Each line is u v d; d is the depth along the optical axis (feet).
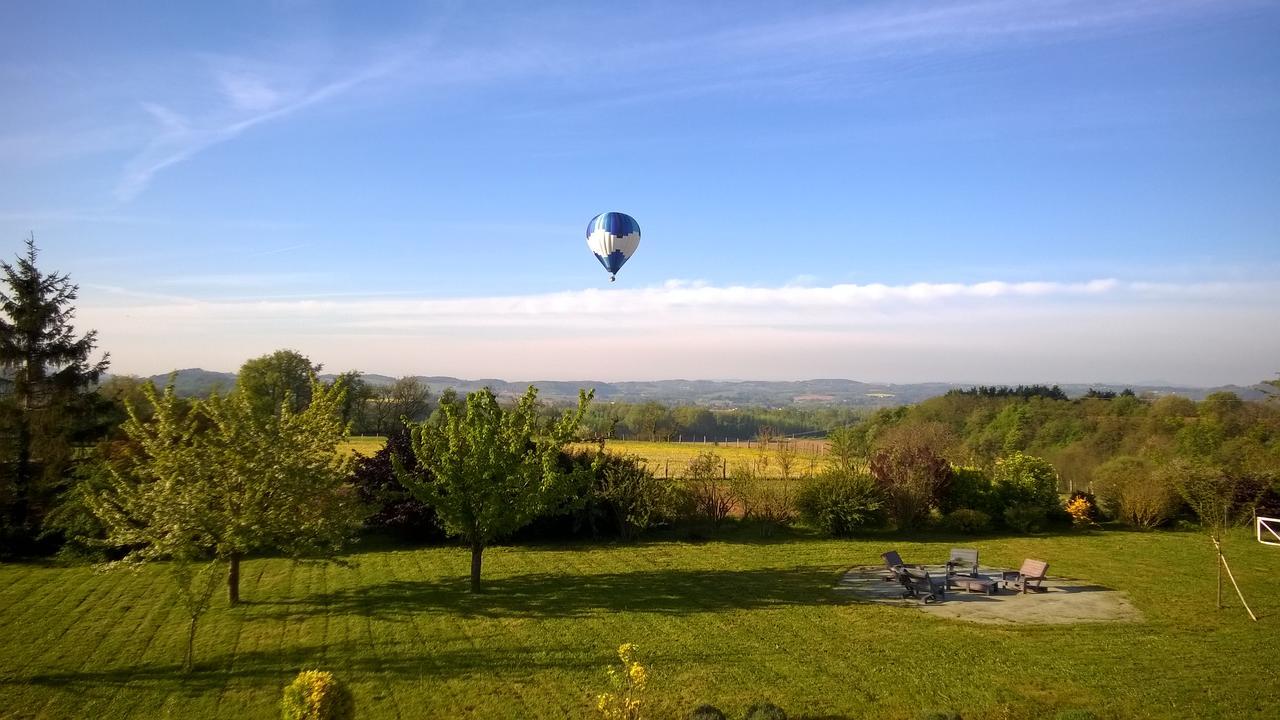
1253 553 72.74
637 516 79.20
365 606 52.39
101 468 63.52
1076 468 152.25
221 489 44.96
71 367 79.20
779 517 85.97
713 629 47.21
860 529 83.30
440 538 77.00
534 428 62.39
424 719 33.88
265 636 45.55
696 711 32.68
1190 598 55.06
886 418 238.27
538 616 50.11
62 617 49.14
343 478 55.16
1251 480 84.64
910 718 33.76
